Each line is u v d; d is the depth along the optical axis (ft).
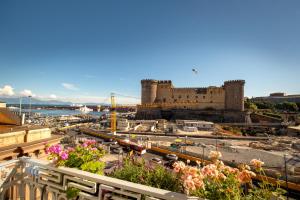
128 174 15.11
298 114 285.23
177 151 115.65
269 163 96.58
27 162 11.73
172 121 268.82
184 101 317.83
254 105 339.57
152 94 322.75
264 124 232.53
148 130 215.10
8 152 19.02
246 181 9.50
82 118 434.71
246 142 165.27
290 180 65.67
